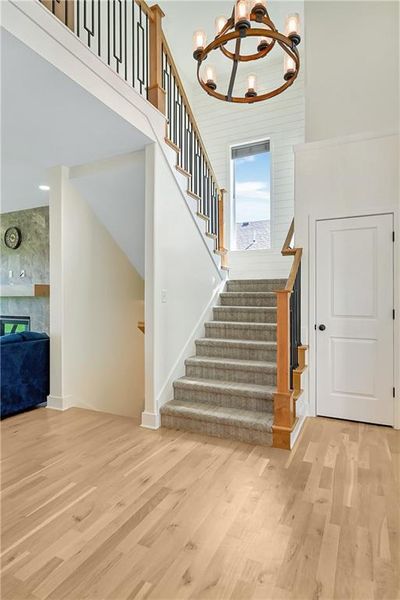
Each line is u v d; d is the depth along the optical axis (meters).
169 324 3.45
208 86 2.70
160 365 3.28
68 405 3.79
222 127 6.15
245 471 2.39
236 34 2.08
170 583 1.45
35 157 3.46
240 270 5.97
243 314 4.28
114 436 3.00
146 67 3.33
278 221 5.73
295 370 3.27
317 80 3.83
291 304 3.19
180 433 3.07
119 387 4.72
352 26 3.73
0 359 3.38
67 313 3.79
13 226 5.62
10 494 2.10
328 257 3.46
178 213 3.64
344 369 3.40
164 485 2.21
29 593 1.40
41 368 3.79
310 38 3.87
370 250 3.30
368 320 3.31
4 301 5.64
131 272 4.95
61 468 2.43
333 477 2.31
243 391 3.14
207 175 4.69
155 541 1.70
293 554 1.62
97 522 1.84
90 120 2.71
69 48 2.16
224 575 1.49
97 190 3.82
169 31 5.12
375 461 2.54
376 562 1.57
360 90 3.68
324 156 3.47
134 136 3.01
